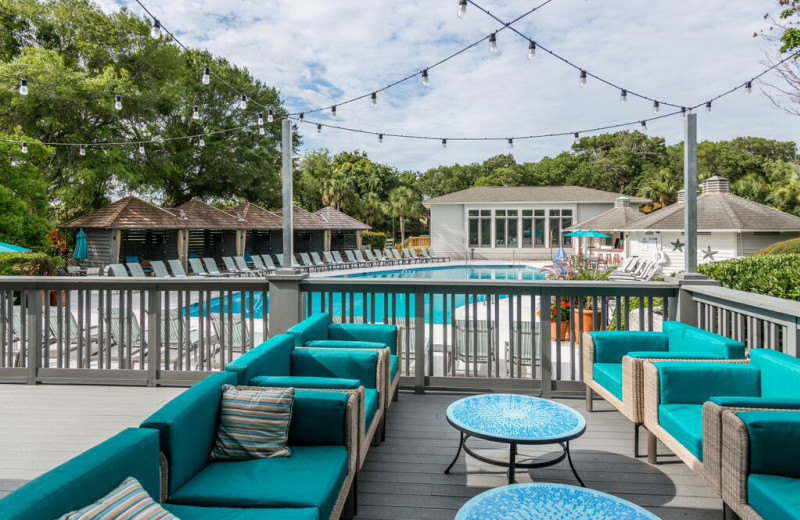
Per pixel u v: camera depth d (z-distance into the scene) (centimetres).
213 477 198
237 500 180
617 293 427
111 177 1977
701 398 284
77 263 1738
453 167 5200
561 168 4550
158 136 2138
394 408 403
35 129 1727
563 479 280
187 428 194
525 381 434
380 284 450
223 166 2403
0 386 448
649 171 4084
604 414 386
